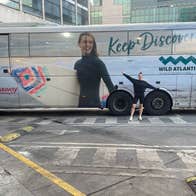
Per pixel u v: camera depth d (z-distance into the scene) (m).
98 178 4.69
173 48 10.36
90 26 10.46
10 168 5.21
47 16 39.69
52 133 8.08
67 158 5.76
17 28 10.53
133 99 10.26
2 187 4.37
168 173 4.88
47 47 10.59
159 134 7.79
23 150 6.37
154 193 4.11
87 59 10.56
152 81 10.48
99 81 10.64
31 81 10.78
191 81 10.48
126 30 10.36
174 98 10.65
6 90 10.90
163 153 6.03
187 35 10.32
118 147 6.52
